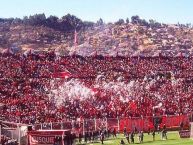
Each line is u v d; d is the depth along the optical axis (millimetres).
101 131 67500
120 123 75750
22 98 88938
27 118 72812
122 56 136250
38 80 105250
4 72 110125
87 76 117688
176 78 123312
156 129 78500
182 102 97938
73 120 71438
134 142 65875
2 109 79188
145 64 133375
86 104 86875
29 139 58500
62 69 120125
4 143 54656
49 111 78812
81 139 66938
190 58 141875
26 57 123188
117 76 120125
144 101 93062
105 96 92625
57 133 58625
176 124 81438
